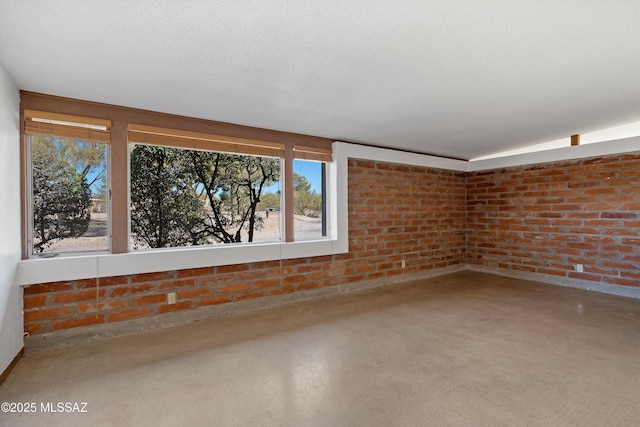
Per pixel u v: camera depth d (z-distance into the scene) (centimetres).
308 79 236
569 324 298
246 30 172
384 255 462
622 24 171
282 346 255
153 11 154
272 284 364
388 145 457
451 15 162
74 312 262
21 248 243
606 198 414
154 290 296
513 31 178
